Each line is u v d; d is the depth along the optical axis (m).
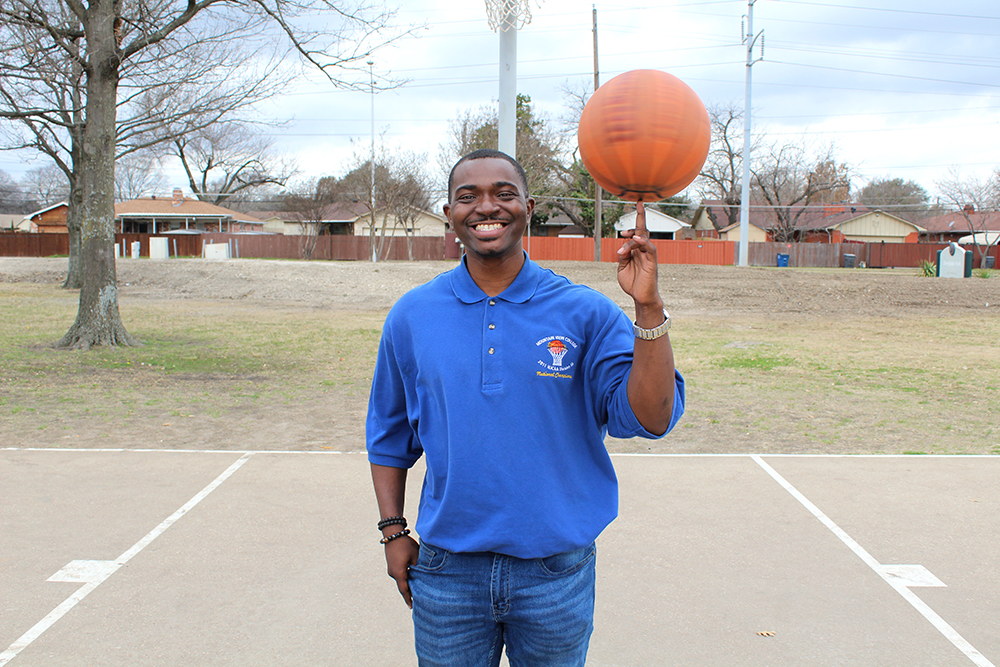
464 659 2.03
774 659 3.37
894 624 3.68
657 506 5.30
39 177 90.12
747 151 37.06
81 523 4.87
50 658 3.32
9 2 12.59
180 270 31.59
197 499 5.35
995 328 19.50
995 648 3.46
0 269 35.09
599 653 3.41
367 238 47.12
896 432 7.74
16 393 9.38
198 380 10.64
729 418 8.41
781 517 5.09
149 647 3.42
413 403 2.11
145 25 14.23
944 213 76.06
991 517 5.10
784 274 32.38
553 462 1.94
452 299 2.01
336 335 16.38
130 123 15.80
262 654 3.38
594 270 32.28
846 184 57.81
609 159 1.89
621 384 1.88
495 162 1.99
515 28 6.60
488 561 1.95
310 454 6.56
